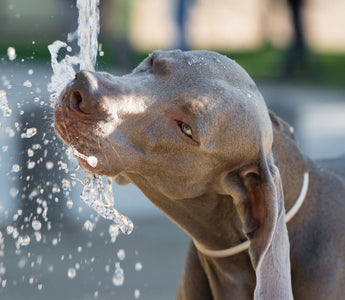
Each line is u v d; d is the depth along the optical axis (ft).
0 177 23.18
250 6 71.61
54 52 11.62
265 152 11.28
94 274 19.19
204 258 12.65
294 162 12.25
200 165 11.21
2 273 18.89
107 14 39.75
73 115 10.43
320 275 11.76
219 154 11.12
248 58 60.75
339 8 81.82
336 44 72.08
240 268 12.24
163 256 20.61
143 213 24.31
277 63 58.39
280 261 10.62
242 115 11.02
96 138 10.55
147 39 62.28
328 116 39.09
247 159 11.22
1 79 31.78
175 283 18.72
